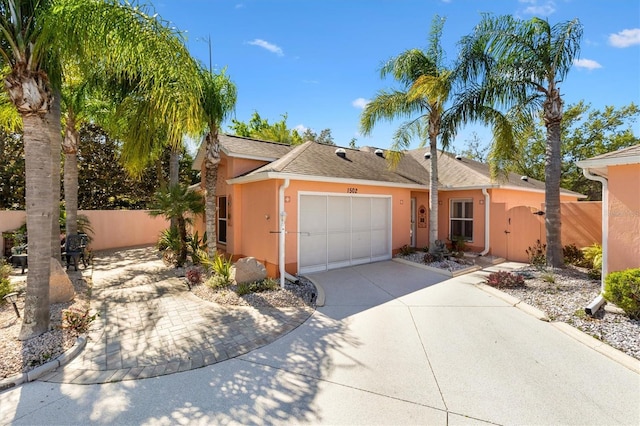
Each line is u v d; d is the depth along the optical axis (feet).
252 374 13.60
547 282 26.58
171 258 40.47
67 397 11.98
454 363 14.26
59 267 23.20
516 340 16.51
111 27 15.65
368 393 12.12
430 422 10.46
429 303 22.86
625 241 20.72
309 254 32.42
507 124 33.06
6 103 26.61
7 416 10.88
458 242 43.57
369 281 29.04
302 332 18.03
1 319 18.90
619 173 20.95
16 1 15.17
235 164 38.11
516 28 30.40
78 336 16.76
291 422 10.57
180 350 15.89
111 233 56.39
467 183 44.04
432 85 31.55
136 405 11.51
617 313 19.10
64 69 19.06
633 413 10.69
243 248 36.99
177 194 37.24
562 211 36.52
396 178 40.83
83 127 65.31
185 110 19.85
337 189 33.86
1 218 43.55
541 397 11.64
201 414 11.00
